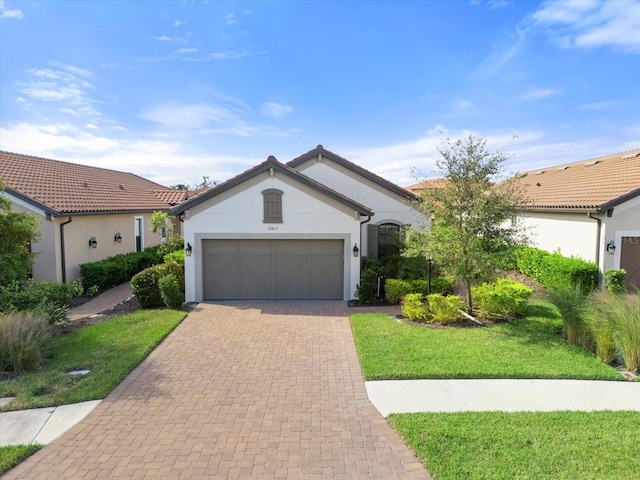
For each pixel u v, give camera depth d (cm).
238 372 793
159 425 592
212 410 638
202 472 482
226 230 1407
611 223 1461
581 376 750
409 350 884
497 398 669
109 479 470
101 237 1848
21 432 573
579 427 569
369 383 732
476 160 1076
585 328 902
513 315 1162
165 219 2291
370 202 1720
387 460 503
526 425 575
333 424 593
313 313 1253
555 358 837
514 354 858
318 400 671
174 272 1473
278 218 1405
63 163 2312
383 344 923
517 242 1104
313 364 835
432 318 1122
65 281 1545
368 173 1702
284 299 1445
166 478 471
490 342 936
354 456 512
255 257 1433
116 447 535
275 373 788
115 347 919
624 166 1778
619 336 816
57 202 1556
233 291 1441
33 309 1027
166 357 876
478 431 558
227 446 536
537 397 672
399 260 1522
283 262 1435
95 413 629
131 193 2491
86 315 1273
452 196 1087
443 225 1120
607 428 566
